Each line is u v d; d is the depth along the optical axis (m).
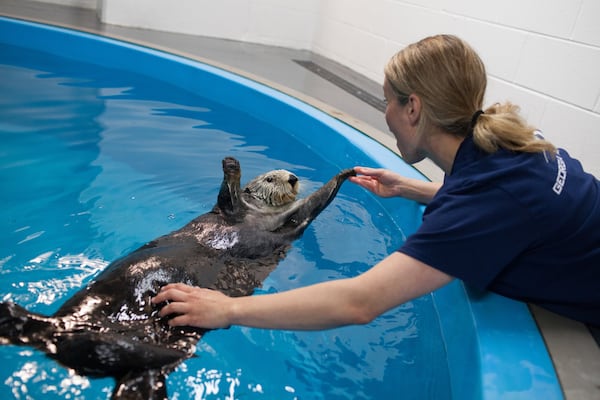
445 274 1.52
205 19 6.67
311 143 4.06
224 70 4.98
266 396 1.64
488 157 1.59
